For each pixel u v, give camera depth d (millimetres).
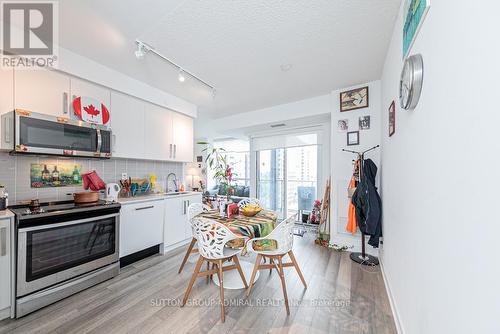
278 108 3902
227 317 1643
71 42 2021
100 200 2453
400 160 1590
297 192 4668
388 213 2098
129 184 2939
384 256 2283
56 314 1660
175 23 1752
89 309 1726
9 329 1499
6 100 1804
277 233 1835
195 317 1642
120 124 2660
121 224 2416
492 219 563
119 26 1792
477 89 633
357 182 2785
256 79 2818
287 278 2248
